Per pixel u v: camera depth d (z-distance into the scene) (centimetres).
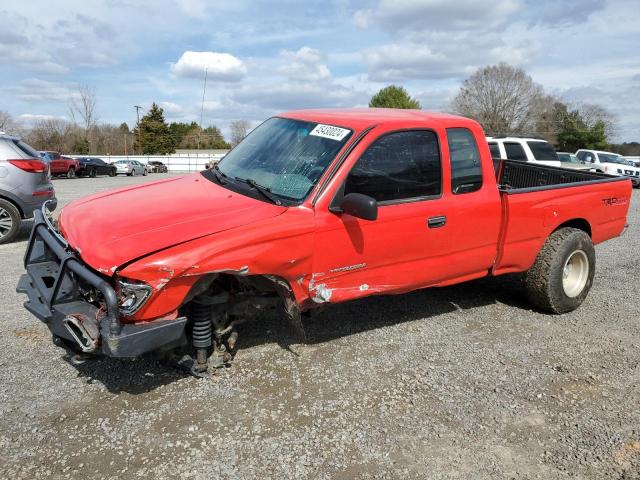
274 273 351
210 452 304
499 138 1372
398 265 420
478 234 462
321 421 338
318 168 383
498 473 297
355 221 381
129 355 303
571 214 535
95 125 7025
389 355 433
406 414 350
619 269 745
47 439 309
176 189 417
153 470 287
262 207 363
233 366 402
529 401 372
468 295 591
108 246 316
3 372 382
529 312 548
